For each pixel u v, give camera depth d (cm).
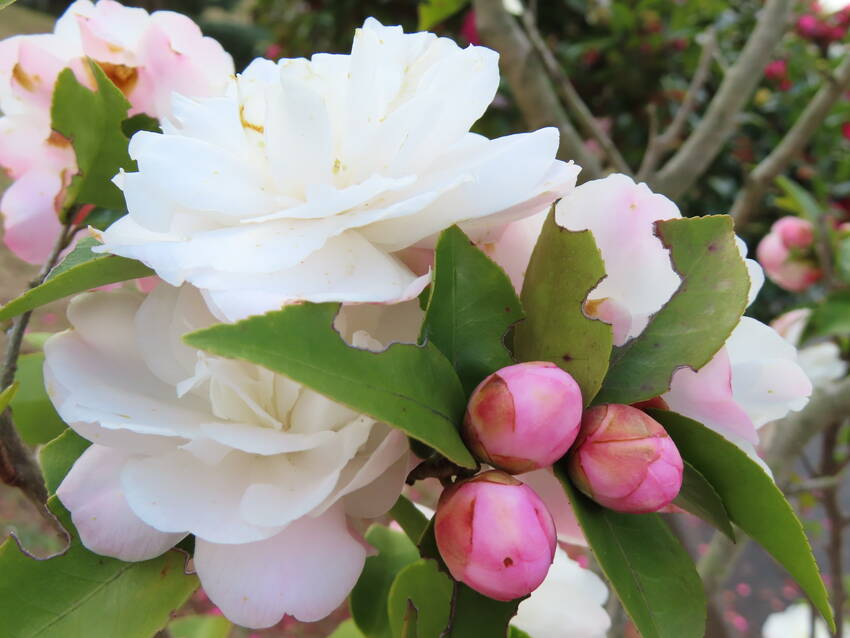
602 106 127
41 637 20
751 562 130
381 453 19
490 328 20
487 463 19
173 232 19
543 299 20
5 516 109
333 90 20
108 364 20
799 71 119
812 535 67
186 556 21
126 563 21
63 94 24
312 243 18
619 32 120
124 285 28
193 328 20
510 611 20
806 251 52
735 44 123
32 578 20
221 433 19
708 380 20
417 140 20
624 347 20
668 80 121
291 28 149
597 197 21
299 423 19
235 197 19
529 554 18
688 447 20
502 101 116
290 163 20
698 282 20
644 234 21
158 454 20
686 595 20
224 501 19
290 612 19
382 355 18
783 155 51
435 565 22
